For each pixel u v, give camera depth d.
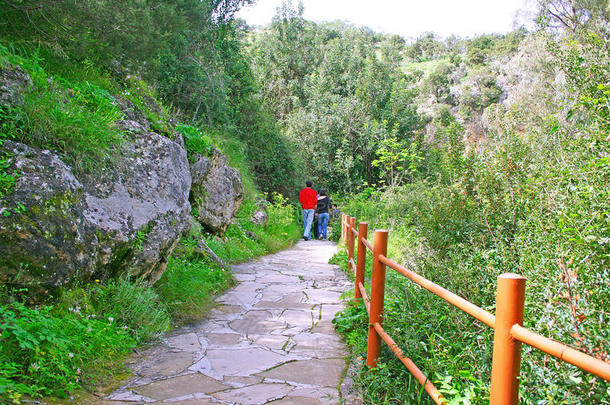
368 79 26.03
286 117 25.72
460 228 4.39
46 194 3.25
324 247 12.64
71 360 2.99
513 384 1.52
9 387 2.40
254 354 3.85
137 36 6.27
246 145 14.59
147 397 2.91
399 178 18.34
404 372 2.98
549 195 3.18
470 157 4.77
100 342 3.38
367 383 3.09
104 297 3.94
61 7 4.86
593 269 2.19
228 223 8.80
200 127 11.53
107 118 4.58
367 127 23.11
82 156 4.10
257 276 7.42
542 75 14.70
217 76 12.71
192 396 2.96
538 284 2.53
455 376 2.32
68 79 5.65
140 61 7.54
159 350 3.85
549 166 3.54
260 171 16.59
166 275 5.22
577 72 3.99
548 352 1.32
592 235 2.19
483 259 3.58
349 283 7.04
